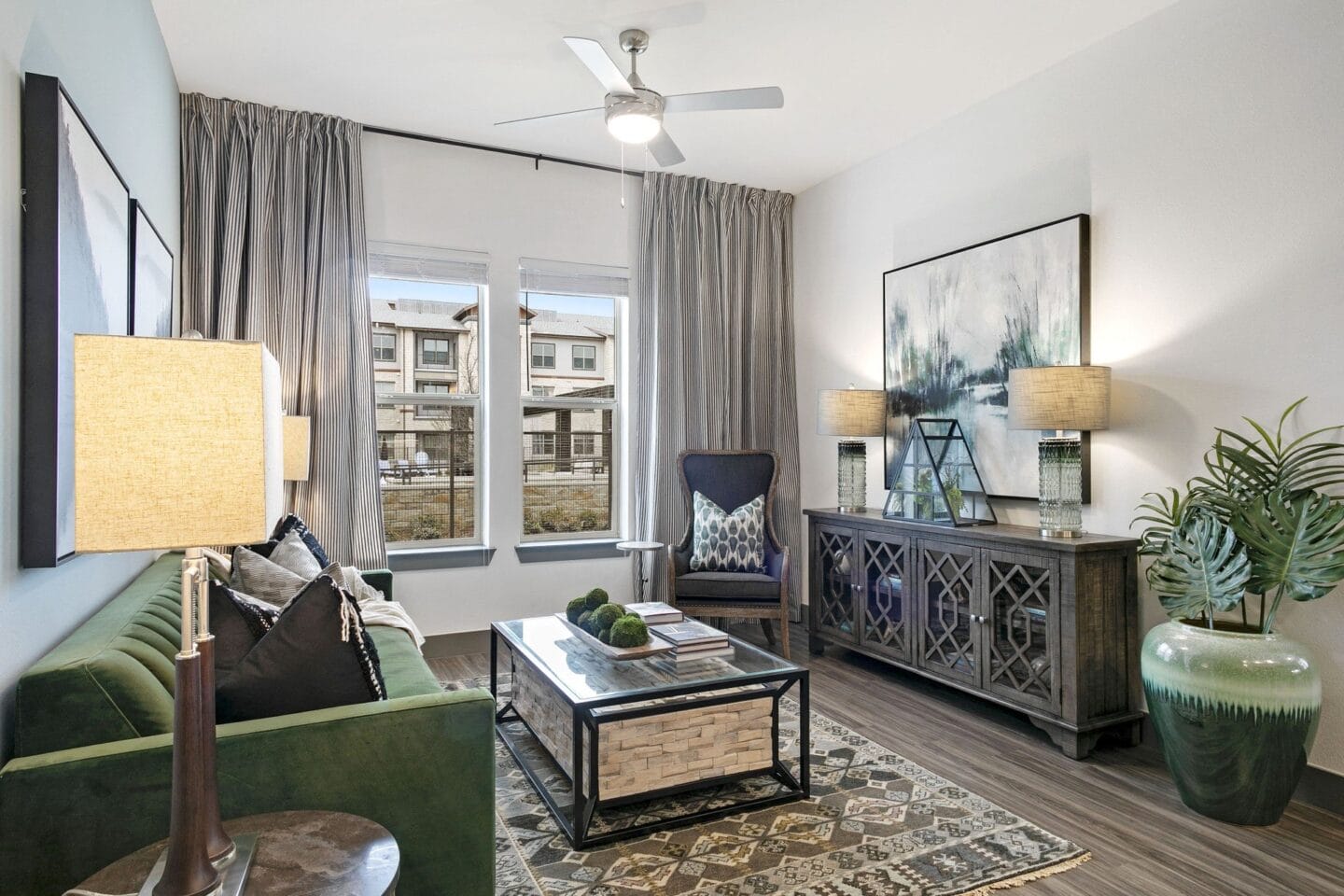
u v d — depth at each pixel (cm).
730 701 240
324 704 158
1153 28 296
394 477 430
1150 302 298
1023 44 317
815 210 495
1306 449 240
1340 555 219
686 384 474
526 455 463
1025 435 344
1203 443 280
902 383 421
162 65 307
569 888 198
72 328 158
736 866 208
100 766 128
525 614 448
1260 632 244
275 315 380
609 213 468
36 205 145
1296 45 252
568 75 345
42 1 157
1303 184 251
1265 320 261
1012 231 356
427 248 420
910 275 413
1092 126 319
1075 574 280
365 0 284
